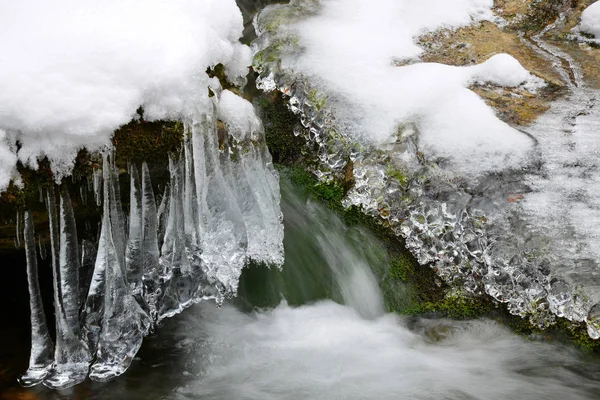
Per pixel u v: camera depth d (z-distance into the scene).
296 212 3.21
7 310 2.88
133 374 2.70
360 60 3.38
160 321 2.91
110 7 2.43
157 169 2.51
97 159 2.30
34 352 2.56
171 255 2.73
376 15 3.79
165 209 2.66
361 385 2.65
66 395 2.55
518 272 2.66
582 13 3.91
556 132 3.00
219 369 2.79
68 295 2.49
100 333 2.60
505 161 2.81
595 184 2.76
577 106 3.18
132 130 2.36
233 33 2.81
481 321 2.79
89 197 2.41
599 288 2.50
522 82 3.35
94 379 2.60
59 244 2.41
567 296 2.55
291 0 4.03
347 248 3.07
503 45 3.68
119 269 2.54
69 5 2.36
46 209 2.36
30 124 2.13
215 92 2.61
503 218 2.71
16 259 2.76
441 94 3.06
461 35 3.73
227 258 2.76
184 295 2.85
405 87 3.13
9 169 2.18
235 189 2.75
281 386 2.68
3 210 2.26
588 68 3.52
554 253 2.60
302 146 3.26
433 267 2.87
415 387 2.62
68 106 2.17
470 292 2.80
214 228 2.70
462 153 2.84
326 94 3.19
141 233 2.59
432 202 2.82
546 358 2.63
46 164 2.23
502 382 2.62
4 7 2.28
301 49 3.46
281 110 3.33
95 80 2.23
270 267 3.14
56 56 2.18
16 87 2.11
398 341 2.86
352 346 2.86
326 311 3.05
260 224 2.87
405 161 2.90
